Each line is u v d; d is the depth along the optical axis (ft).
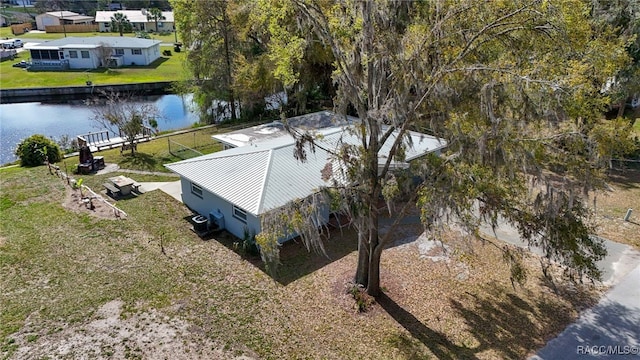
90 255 43.34
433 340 32.94
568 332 33.81
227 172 49.44
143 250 44.47
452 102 26.09
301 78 80.94
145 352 31.35
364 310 35.91
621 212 53.21
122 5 323.57
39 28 247.70
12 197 55.83
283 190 45.34
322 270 41.60
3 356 30.63
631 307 36.65
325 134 55.98
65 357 30.76
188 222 50.57
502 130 24.22
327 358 31.22
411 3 29.48
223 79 95.14
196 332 33.42
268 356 31.30
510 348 32.19
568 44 25.66
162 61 174.40
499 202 29.01
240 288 38.75
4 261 41.91
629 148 26.14
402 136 30.76
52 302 36.47
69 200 55.36
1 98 123.03
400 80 28.48
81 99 127.03
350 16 30.53
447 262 42.86
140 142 81.61
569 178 30.09
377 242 36.14
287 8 33.14
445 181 27.63
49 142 70.33
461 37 27.32
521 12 25.11
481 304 36.99
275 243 30.58
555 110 23.62
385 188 30.48
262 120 94.53
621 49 30.35
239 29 85.05
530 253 42.86
